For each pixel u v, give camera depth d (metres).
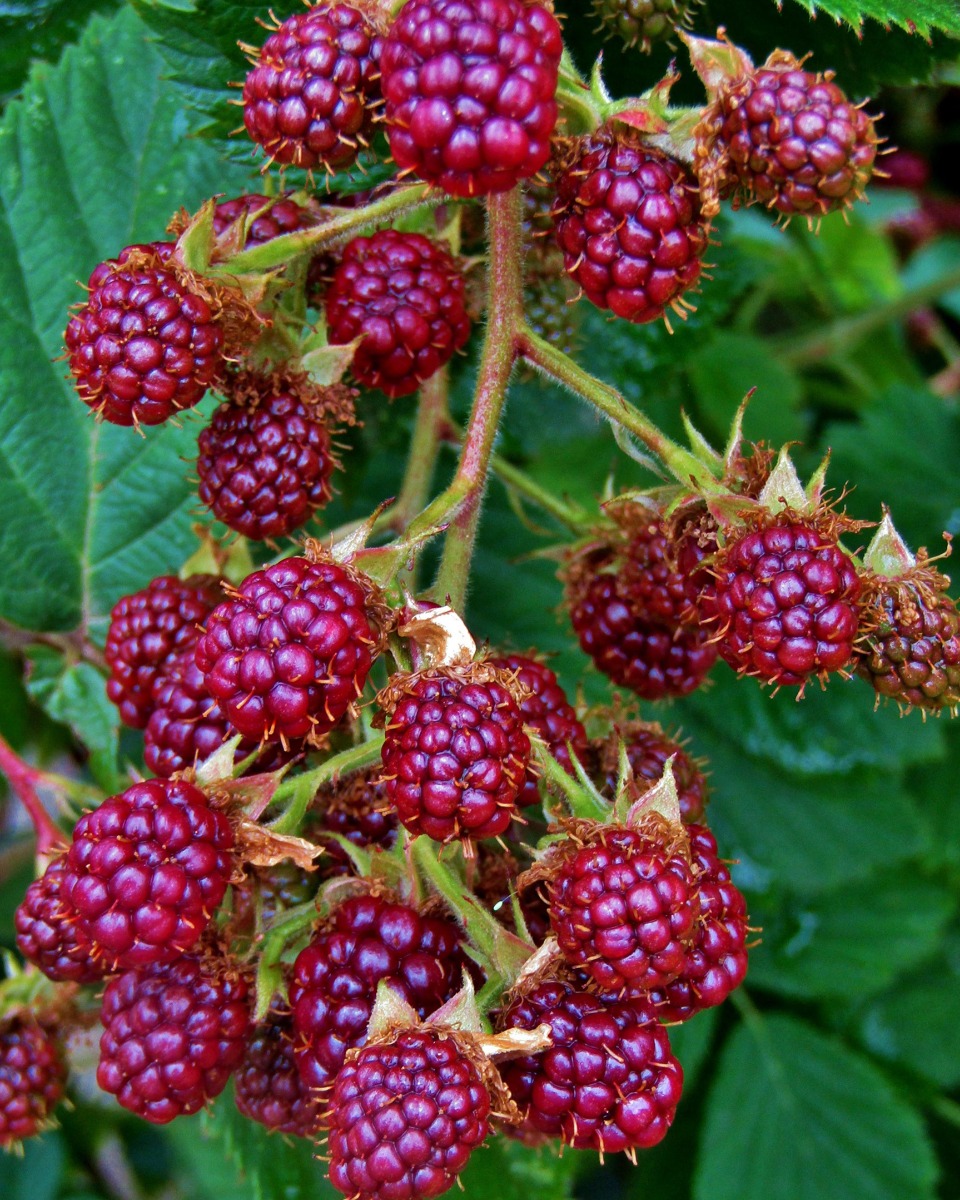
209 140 0.35
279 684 0.30
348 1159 0.29
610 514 0.35
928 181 0.58
